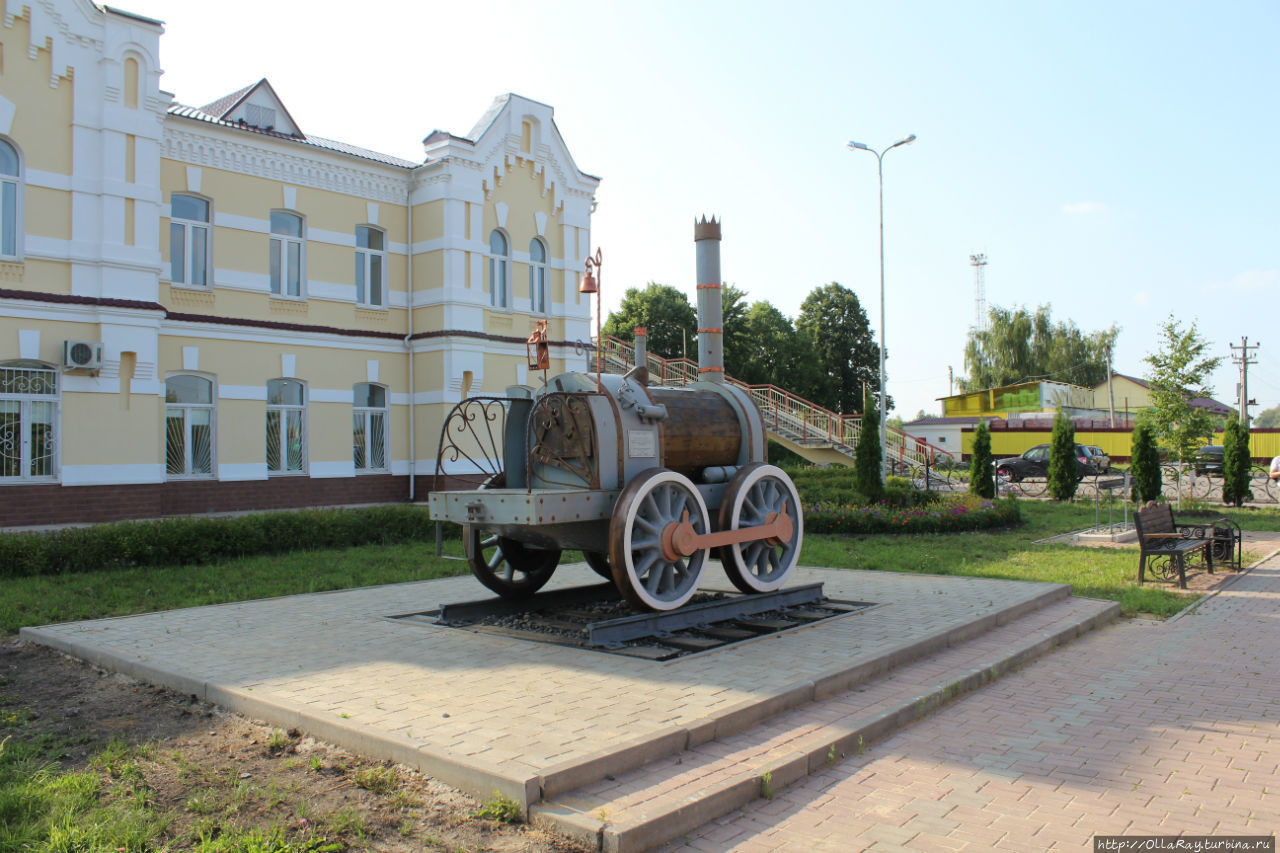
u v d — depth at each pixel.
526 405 8.48
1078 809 4.41
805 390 50.41
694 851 3.94
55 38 14.60
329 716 5.13
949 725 5.73
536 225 22.05
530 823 4.05
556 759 4.39
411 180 20.56
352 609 8.85
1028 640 7.81
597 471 7.58
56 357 14.57
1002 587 10.12
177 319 16.81
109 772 4.65
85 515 14.77
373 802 4.26
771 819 4.28
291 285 18.84
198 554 12.10
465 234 20.23
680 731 4.86
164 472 16.19
